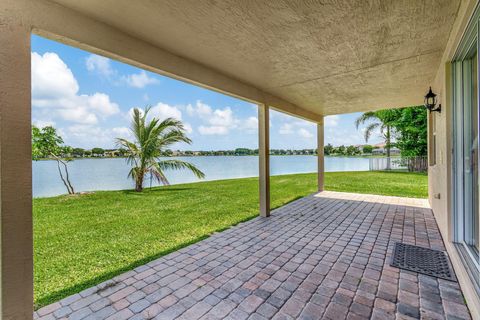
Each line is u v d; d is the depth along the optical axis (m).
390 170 17.41
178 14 2.33
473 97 2.65
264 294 2.49
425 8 2.28
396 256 3.30
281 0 2.15
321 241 3.92
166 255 3.50
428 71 3.97
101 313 2.23
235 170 20.78
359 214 5.53
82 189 10.26
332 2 2.18
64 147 9.37
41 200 7.88
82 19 2.29
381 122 17.42
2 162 1.78
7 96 1.80
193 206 6.82
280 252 3.52
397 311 2.18
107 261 3.34
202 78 3.68
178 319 2.14
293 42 2.95
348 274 2.86
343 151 28.58
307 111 7.46
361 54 3.32
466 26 2.24
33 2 1.95
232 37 2.81
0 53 1.76
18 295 1.87
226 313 2.21
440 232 4.16
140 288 2.64
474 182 2.67
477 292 2.08
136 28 2.58
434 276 2.76
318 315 2.16
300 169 23.81
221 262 3.23
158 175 10.04
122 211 6.29
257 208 6.45
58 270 3.09
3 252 1.80
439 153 3.99
